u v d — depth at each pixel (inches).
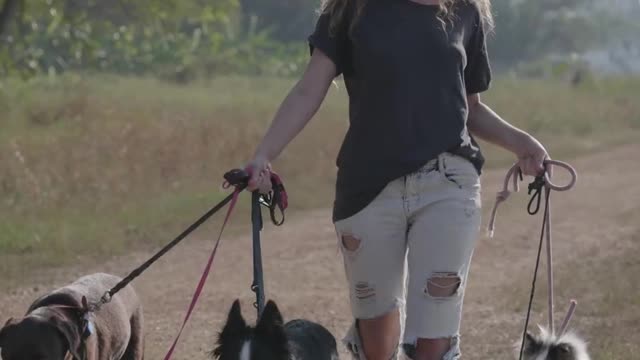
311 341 247.1
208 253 548.1
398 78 209.5
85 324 252.7
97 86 1546.5
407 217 213.0
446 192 211.0
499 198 240.4
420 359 215.2
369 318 223.3
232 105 1226.6
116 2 1043.3
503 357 358.3
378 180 210.7
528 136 232.8
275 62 2160.4
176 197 675.4
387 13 212.1
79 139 816.3
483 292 455.5
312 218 660.1
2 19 974.4
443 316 214.2
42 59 1600.6
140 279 486.3
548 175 231.1
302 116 216.5
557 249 550.6
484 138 235.3
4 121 987.9
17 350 241.1
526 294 437.7
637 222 628.4
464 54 216.4
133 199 666.2
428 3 213.8
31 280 477.7
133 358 293.3
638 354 344.2
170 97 1371.8
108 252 537.0
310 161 820.6
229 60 2081.7
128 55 1916.8
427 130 209.9
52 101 1146.0
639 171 905.5
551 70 2546.8
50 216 601.3
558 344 235.9
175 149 782.5
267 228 621.6
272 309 209.6
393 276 218.7
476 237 216.5
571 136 1217.4
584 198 738.2
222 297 452.4
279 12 2746.1
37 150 767.7
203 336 387.9
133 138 810.2
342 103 1280.8
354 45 213.6
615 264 489.1
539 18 3447.3
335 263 527.2
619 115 1407.5
